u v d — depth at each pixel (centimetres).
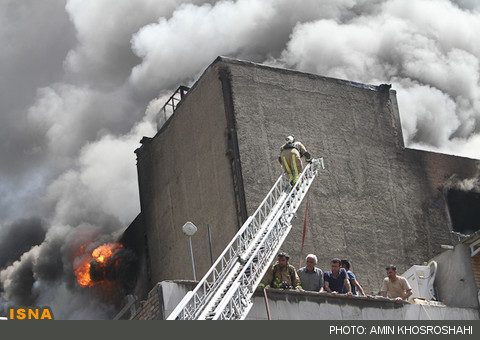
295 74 2383
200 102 2345
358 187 2344
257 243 1404
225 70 2277
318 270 1398
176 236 2391
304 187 1644
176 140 2453
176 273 2369
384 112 2520
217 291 1234
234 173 2173
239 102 2242
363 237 2283
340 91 2452
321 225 2219
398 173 2455
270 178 2186
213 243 2200
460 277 1723
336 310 1370
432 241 2422
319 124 2353
